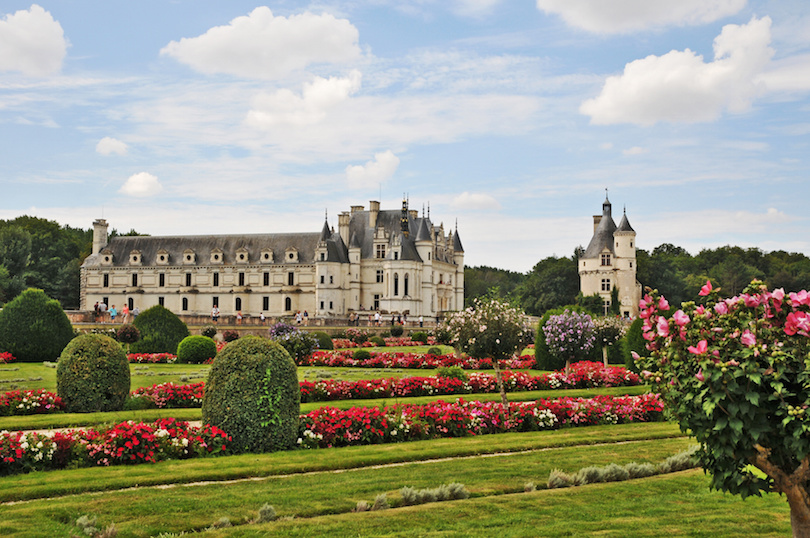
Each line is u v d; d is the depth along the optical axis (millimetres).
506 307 29688
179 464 18828
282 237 143875
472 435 23906
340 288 135000
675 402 11406
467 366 48500
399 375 43750
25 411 27219
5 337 49188
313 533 13242
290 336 50281
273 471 18281
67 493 16234
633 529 13375
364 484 16859
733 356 10562
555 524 13703
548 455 20547
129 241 148375
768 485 11195
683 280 148000
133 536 13164
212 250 143000
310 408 28734
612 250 132250
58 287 142500
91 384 27984
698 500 15539
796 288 154125
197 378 40156
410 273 131000
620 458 20016
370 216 140125
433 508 14836
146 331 56219
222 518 13859
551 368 48062
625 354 43250
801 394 10234
